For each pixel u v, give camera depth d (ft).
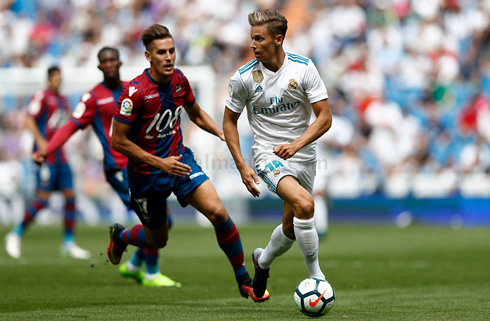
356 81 232.73
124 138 59.93
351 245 143.23
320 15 249.96
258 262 61.11
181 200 62.59
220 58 250.37
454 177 208.95
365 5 246.27
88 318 52.85
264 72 58.13
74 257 119.55
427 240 154.61
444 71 230.27
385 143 221.05
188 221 224.74
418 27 238.89
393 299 67.97
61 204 221.87
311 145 60.13
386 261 111.55
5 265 104.37
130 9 263.08
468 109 222.07
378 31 241.14
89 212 216.54
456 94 226.17
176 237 169.17
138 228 67.77
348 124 226.38
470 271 97.14
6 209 218.38
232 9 258.57
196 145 200.64
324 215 150.71
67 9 268.62
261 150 59.98
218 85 240.32
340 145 222.07
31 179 214.48
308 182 61.11
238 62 249.55
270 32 56.44
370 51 238.27
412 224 209.15
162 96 60.64
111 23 262.88
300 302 53.67
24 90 200.03
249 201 217.77
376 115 225.15
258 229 186.70
